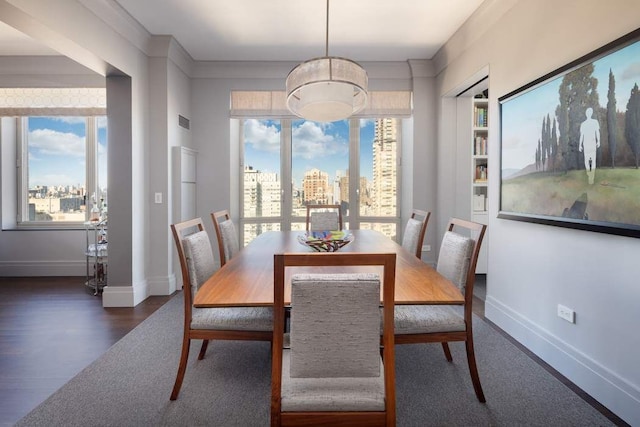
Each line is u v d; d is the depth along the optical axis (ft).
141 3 9.74
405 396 6.24
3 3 6.73
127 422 5.54
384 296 3.80
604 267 6.02
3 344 8.44
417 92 14.16
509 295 8.96
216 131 14.25
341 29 11.35
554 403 6.04
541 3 7.68
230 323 6.04
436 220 14.20
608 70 5.77
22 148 15.40
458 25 11.05
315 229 12.64
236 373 7.05
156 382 6.69
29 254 15.07
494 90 9.68
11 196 15.25
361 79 6.90
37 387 6.58
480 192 14.47
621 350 5.70
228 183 14.34
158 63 12.05
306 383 4.15
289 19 10.66
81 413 5.76
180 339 8.63
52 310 10.78
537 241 7.81
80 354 7.91
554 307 7.28
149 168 12.10
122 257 11.12
